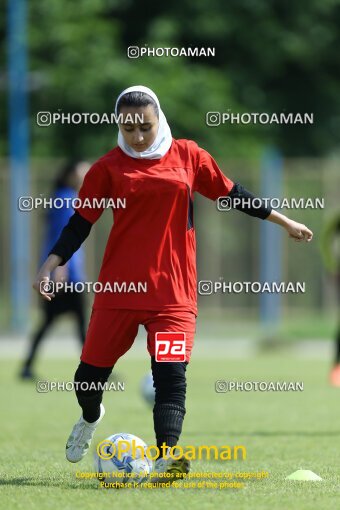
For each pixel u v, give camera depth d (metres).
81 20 95.12
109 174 22.89
